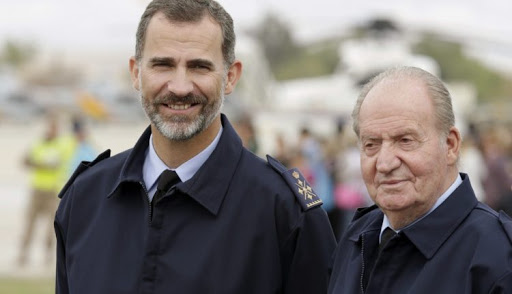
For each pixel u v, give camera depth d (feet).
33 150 53.72
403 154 12.75
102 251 15.10
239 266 14.71
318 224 15.31
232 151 15.37
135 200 15.30
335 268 14.44
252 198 15.14
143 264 14.74
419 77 13.03
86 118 194.59
